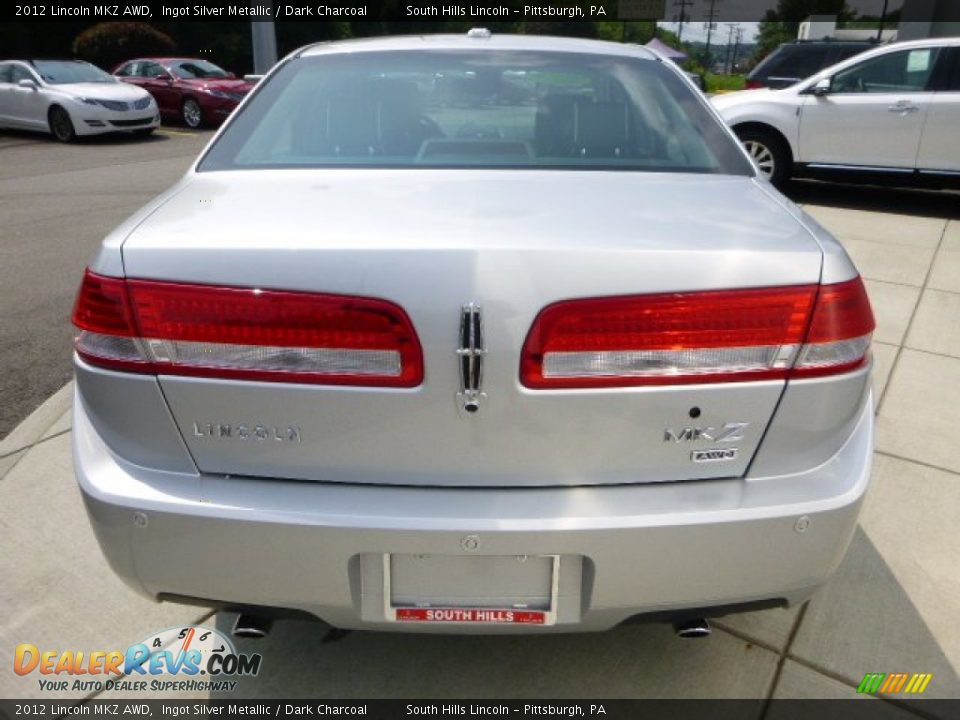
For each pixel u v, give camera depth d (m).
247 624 1.84
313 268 1.50
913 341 4.34
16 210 7.54
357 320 1.49
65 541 2.54
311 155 2.16
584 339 1.49
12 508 2.71
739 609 1.67
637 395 1.52
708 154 2.21
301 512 1.54
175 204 1.80
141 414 1.59
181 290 1.53
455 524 1.52
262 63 14.30
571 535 1.52
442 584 1.60
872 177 7.72
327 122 2.26
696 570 1.57
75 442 1.69
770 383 1.55
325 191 1.86
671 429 1.55
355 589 1.60
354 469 1.57
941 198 8.57
